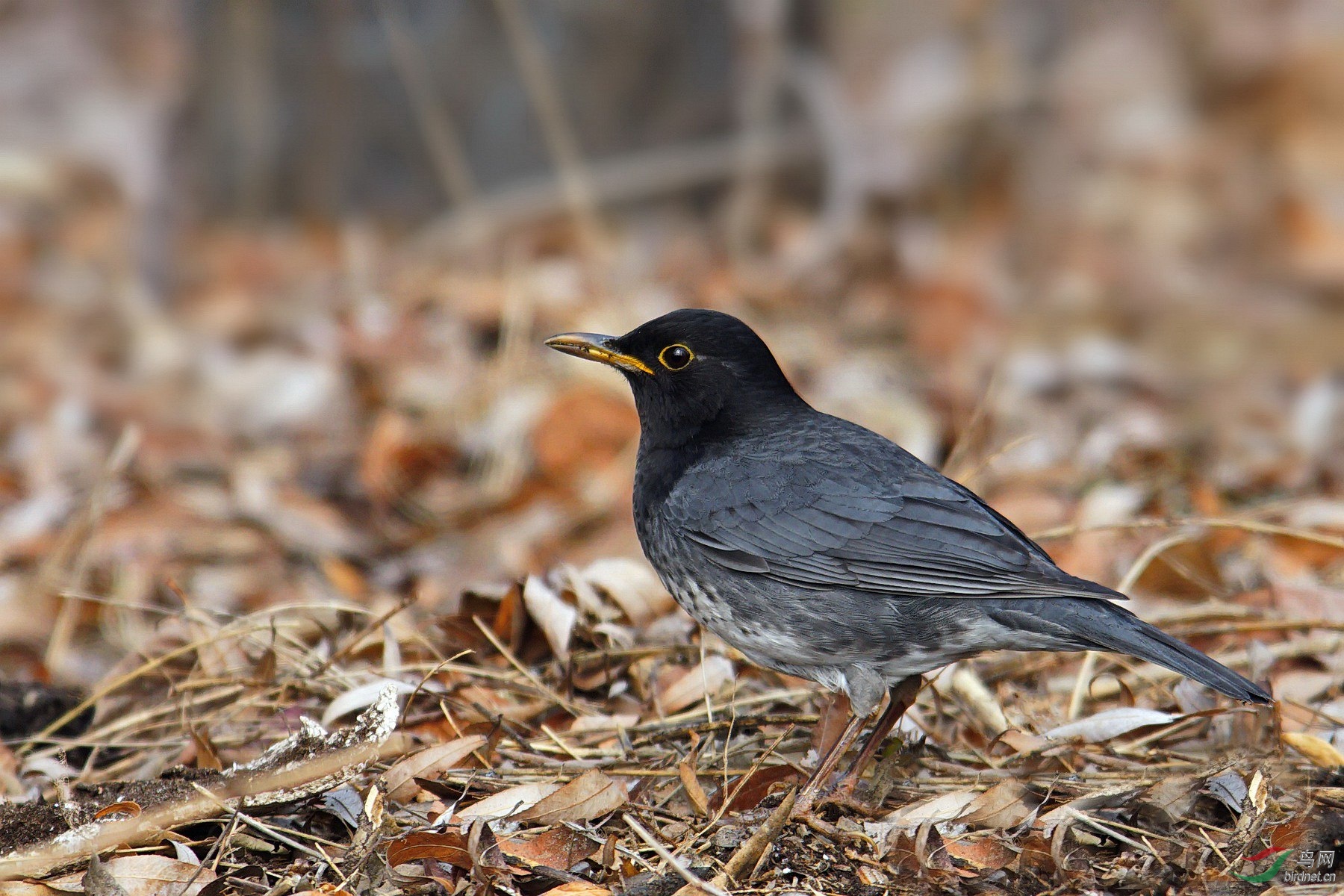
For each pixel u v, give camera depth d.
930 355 16.03
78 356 15.80
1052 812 6.84
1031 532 11.12
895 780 7.54
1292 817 6.72
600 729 8.03
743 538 7.97
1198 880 6.33
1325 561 10.54
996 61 21.16
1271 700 6.78
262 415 14.64
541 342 15.62
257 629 8.60
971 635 7.59
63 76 19.27
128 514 12.30
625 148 21.33
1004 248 19.03
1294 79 20.22
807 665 7.97
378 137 21.48
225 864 6.54
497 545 12.15
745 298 17.59
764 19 20.44
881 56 22.00
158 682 8.84
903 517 7.79
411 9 21.45
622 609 9.27
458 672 8.59
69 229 18.62
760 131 20.55
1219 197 19.08
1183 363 15.76
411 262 19.23
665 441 8.52
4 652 10.70
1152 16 21.19
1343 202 18.70
